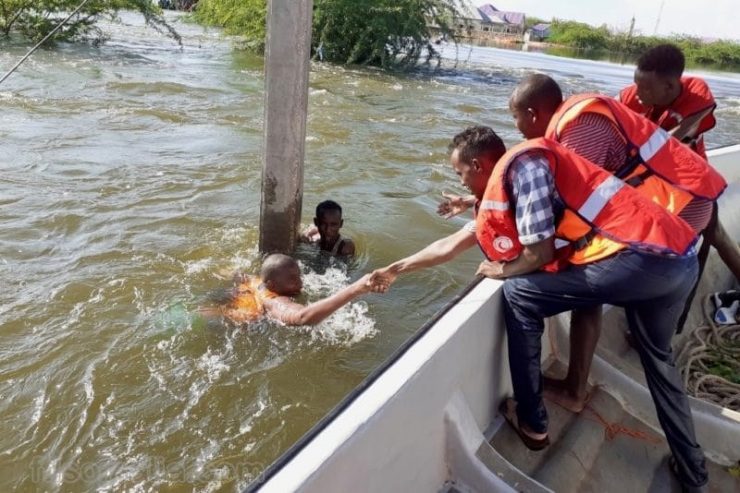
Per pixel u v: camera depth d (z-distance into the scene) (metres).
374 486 2.04
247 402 3.46
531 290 2.53
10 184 6.48
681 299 2.41
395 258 5.55
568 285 2.43
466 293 2.68
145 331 4.03
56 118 9.48
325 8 19.17
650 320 2.47
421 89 16.14
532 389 2.61
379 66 20.17
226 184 7.00
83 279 4.61
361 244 5.78
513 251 2.45
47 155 7.58
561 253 2.46
